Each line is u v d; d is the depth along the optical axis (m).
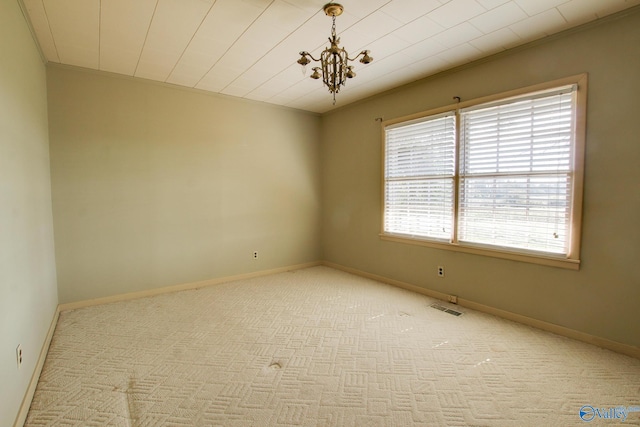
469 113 3.34
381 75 3.64
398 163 4.16
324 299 3.74
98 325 3.01
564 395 1.98
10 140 1.87
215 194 4.37
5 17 1.87
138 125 3.76
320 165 5.46
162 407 1.89
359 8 2.30
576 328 2.69
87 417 1.82
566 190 2.71
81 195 3.45
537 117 2.84
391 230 4.30
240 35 2.70
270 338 2.75
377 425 1.74
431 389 2.05
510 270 3.09
